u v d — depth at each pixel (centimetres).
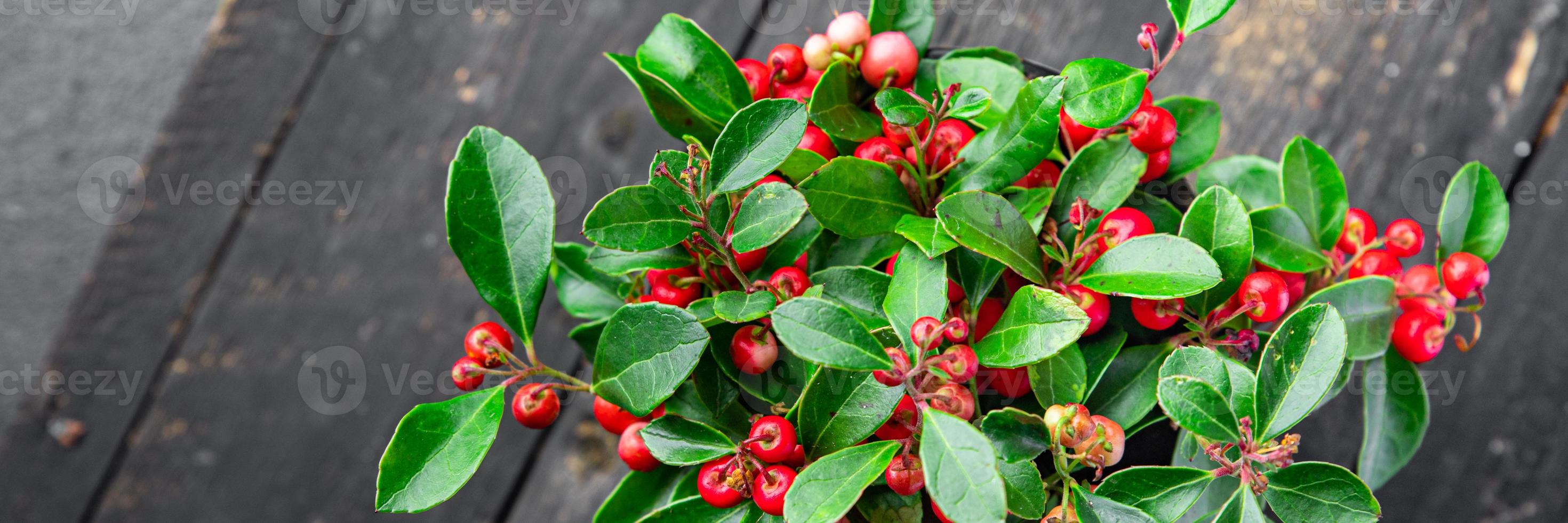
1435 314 51
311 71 67
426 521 65
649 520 49
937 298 47
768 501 47
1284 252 50
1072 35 63
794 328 45
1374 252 52
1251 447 47
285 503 66
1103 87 48
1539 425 62
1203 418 46
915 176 49
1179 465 50
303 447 66
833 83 50
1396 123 62
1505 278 62
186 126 66
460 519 65
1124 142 50
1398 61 62
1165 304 48
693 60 51
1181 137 52
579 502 65
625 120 66
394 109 67
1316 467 47
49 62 79
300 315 66
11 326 78
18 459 66
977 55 52
